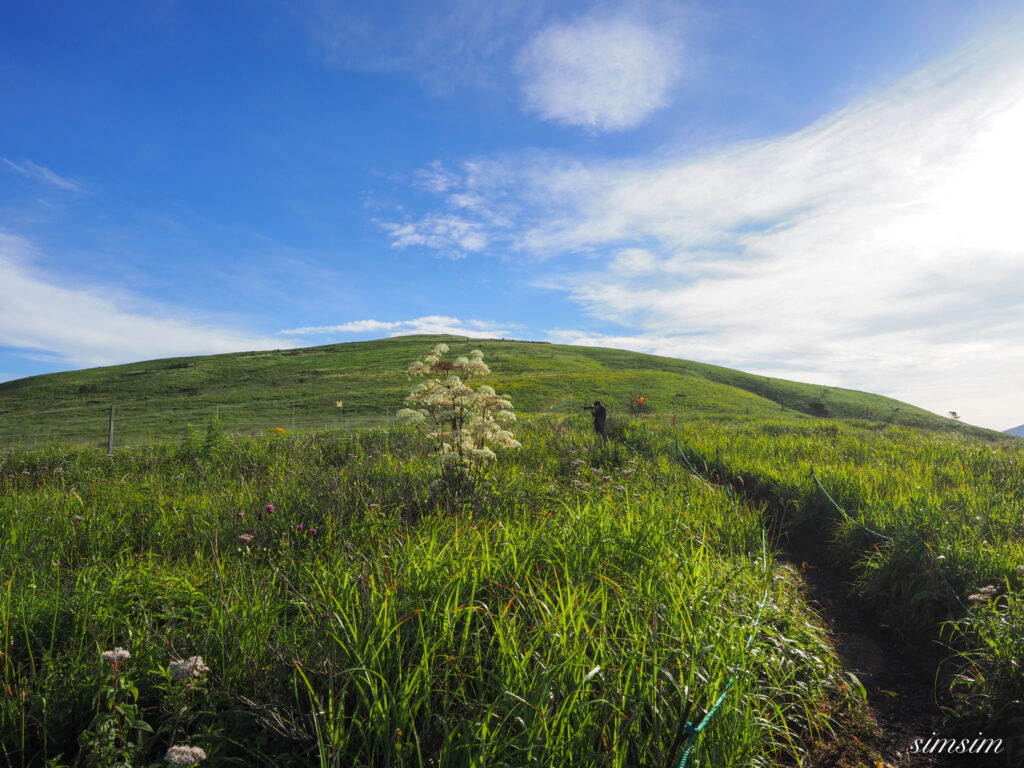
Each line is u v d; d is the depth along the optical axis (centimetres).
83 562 530
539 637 330
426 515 644
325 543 554
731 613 404
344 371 7494
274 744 285
